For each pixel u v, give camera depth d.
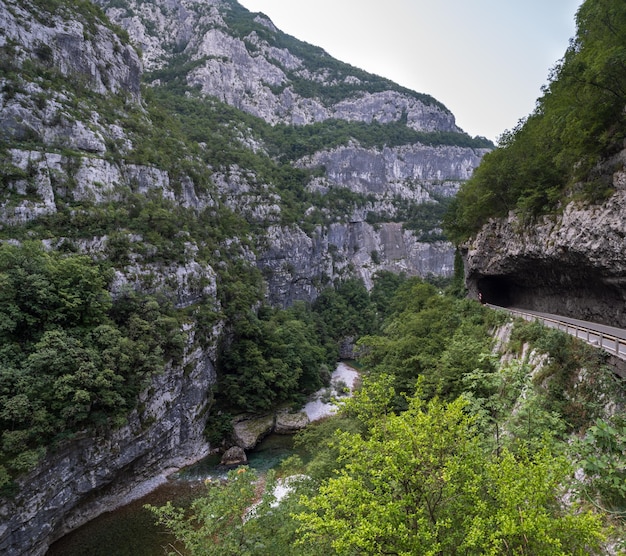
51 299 25.45
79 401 23.39
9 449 20.19
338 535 7.57
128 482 29.00
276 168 113.69
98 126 43.47
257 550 9.89
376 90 193.25
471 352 21.14
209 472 32.38
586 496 8.20
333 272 105.06
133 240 37.09
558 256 22.95
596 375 12.20
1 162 31.72
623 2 16.50
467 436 8.53
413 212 141.25
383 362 29.62
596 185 19.39
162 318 33.03
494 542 5.84
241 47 158.00
